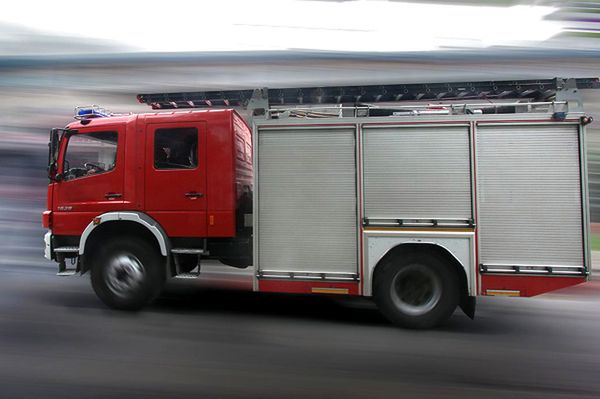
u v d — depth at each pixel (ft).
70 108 30.35
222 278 21.27
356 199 13.57
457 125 13.14
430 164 13.26
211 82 28.99
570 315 15.62
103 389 9.23
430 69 27.53
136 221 14.56
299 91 15.05
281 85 28.32
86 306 15.65
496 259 12.89
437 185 13.21
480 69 27.07
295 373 10.16
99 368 10.30
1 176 29.22
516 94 14.93
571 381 9.95
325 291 13.69
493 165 12.96
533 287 12.73
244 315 14.96
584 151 12.57
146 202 14.83
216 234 14.52
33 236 27.61
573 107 13.28
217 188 14.51
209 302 16.74
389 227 13.34
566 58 26.68
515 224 12.84
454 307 13.29
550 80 13.66
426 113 14.02
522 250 12.79
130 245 14.67
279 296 17.84
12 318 14.23
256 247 14.07
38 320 14.02
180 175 14.65
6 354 11.15
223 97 15.85
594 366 10.85
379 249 13.39
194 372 10.12
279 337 12.67
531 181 12.80
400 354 11.46
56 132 15.28
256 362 10.77
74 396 8.91
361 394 9.17
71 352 11.30
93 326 13.44
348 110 14.38
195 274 14.94
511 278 12.80
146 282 14.74
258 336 12.73
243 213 15.43
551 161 12.74
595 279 20.72
